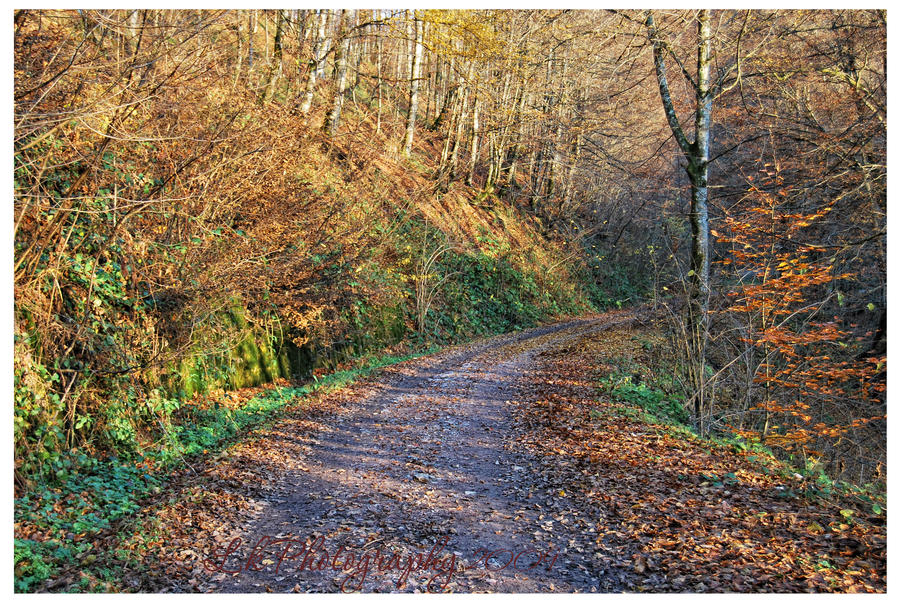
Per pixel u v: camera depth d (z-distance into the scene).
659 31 13.16
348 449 9.46
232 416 11.05
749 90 16.14
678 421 11.98
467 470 8.63
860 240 13.44
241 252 12.13
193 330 11.09
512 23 18.92
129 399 8.91
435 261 25.50
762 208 12.47
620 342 21.67
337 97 22.72
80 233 8.89
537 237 37.25
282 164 13.76
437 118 39.53
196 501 6.89
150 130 9.26
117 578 5.10
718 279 14.58
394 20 19.44
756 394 12.68
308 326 15.41
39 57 7.60
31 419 7.21
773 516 6.39
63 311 8.36
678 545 5.82
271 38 27.08
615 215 44.69
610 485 7.58
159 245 10.34
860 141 13.52
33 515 5.86
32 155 8.19
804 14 13.65
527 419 11.41
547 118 26.72
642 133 25.80
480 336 25.27
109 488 7.12
